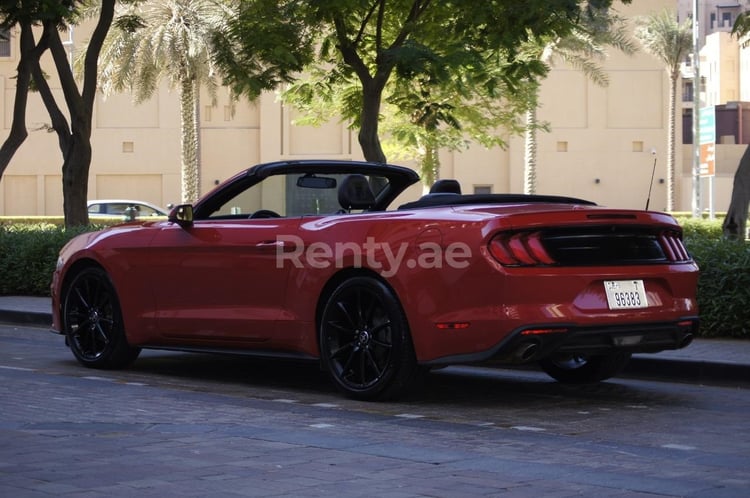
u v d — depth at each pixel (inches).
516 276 352.2
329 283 397.4
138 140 2861.7
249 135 2854.3
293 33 884.6
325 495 249.8
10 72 2834.6
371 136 901.8
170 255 443.5
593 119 2908.5
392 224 379.6
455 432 335.3
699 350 488.7
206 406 381.4
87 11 1916.8
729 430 345.1
